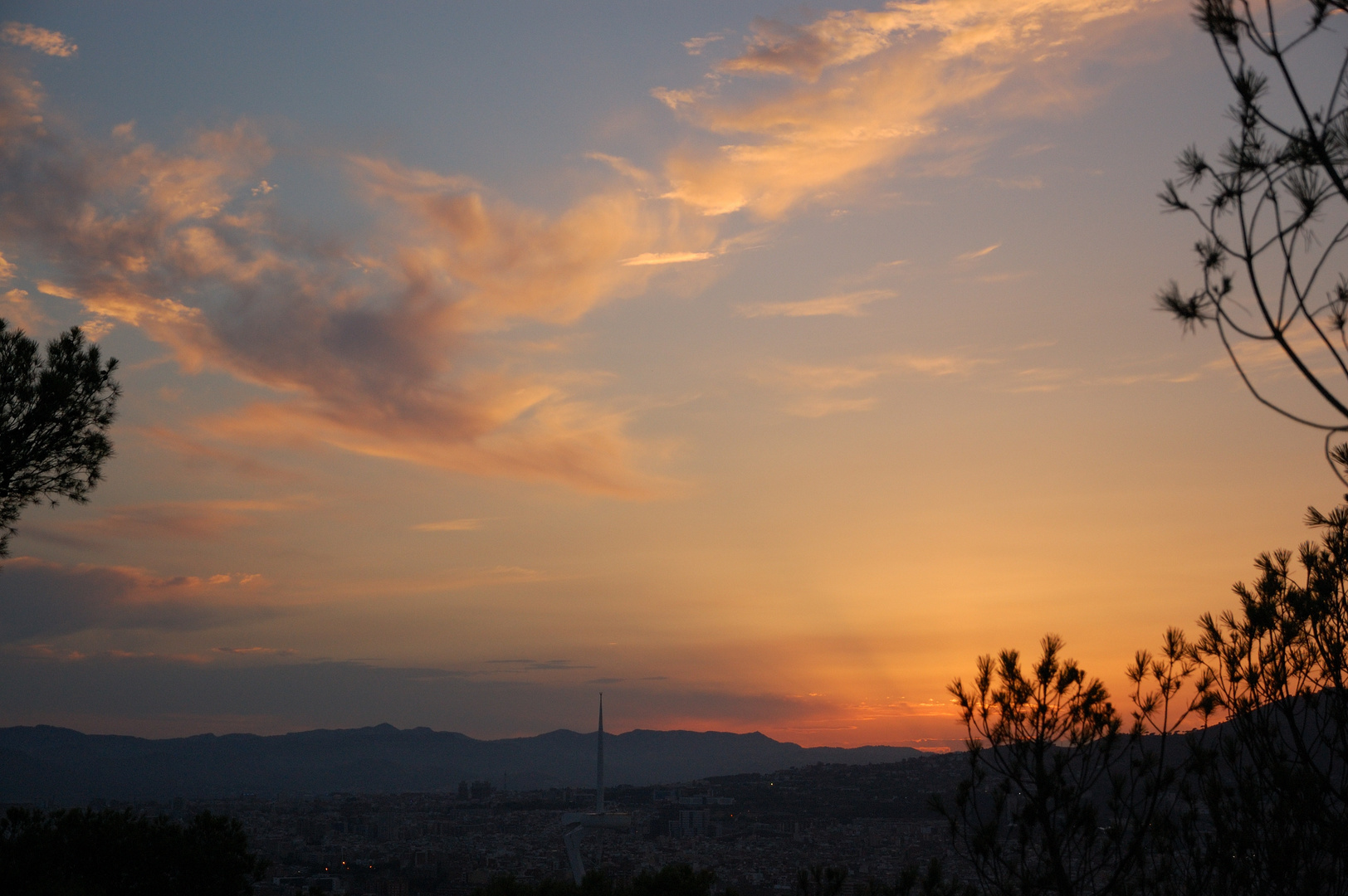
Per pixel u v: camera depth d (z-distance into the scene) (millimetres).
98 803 136375
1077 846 11773
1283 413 6305
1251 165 6664
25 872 17344
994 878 12148
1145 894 11750
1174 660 12086
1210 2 6711
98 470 16844
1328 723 10805
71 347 16734
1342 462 6191
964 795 12891
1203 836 11984
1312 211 6348
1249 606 11562
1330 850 11000
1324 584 11055
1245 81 6633
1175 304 6809
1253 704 11508
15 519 16203
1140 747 11977
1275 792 11391
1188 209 6977
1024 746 11930
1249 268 6664
